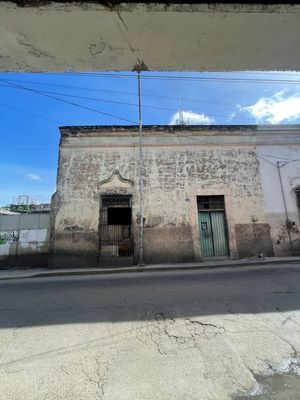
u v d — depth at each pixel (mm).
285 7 1399
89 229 13297
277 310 5266
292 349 3732
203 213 14117
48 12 1395
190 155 14359
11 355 3824
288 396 2770
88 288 8016
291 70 1881
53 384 3107
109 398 2836
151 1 1340
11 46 1624
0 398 2881
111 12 1395
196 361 3498
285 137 15039
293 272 9438
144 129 14367
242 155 14594
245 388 2932
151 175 13984
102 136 14242
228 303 5770
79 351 3875
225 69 1843
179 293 6758
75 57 1718
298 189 14578
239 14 1428
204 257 13625
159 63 1772
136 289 7469
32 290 8117
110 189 13734
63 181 13719
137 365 3449
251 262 12156
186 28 1503
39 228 13758
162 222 13523
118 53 1677
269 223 14000
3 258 13523
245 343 3938
